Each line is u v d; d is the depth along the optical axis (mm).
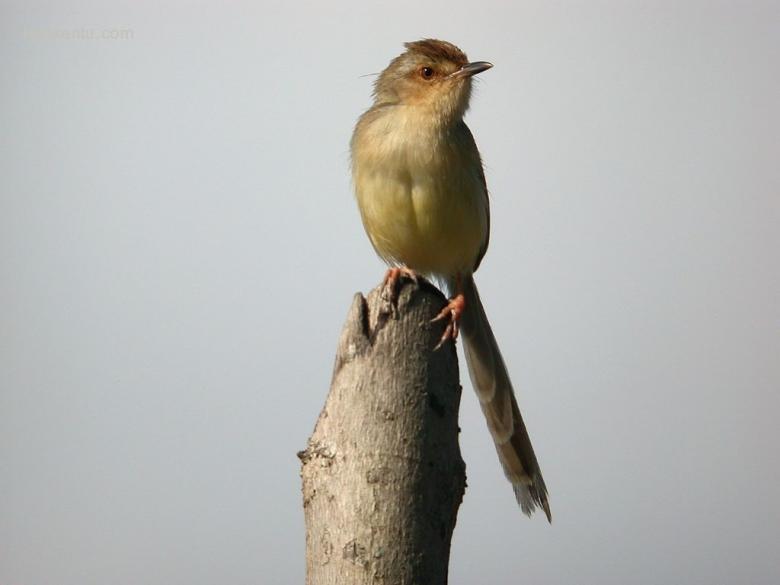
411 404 6762
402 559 6465
